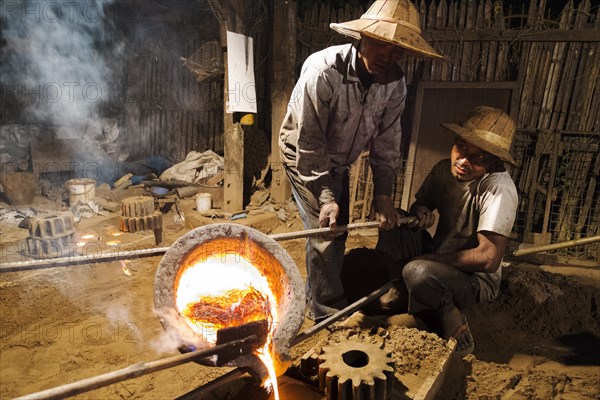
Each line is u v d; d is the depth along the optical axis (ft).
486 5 19.75
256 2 23.12
